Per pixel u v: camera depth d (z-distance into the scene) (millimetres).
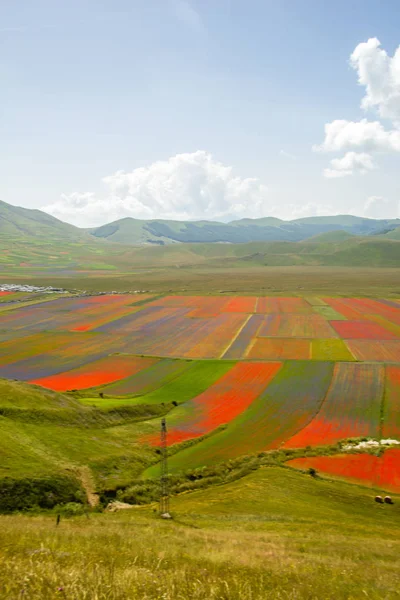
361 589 15742
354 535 31250
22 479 37594
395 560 23375
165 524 30266
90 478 43906
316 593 14664
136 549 18516
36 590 11945
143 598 12180
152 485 45375
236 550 21156
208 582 14086
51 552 16000
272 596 13844
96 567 14219
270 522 33625
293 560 19672
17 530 20094
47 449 48156
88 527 25094
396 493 46438
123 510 37438
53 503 36656
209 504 39375
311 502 41281
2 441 45688
